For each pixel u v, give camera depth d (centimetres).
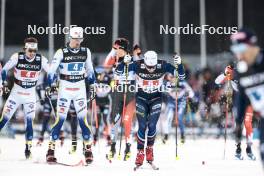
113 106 2916
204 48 5062
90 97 2644
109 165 2592
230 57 4944
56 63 2541
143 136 2448
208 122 4534
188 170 2436
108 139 3538
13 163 2606
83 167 2498
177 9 5141
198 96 4441
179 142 3941
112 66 3184
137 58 2969
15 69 2709
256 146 3506
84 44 5178
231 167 2553
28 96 2738
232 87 3053
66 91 2566
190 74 4681
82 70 2575
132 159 2858
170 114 3794
